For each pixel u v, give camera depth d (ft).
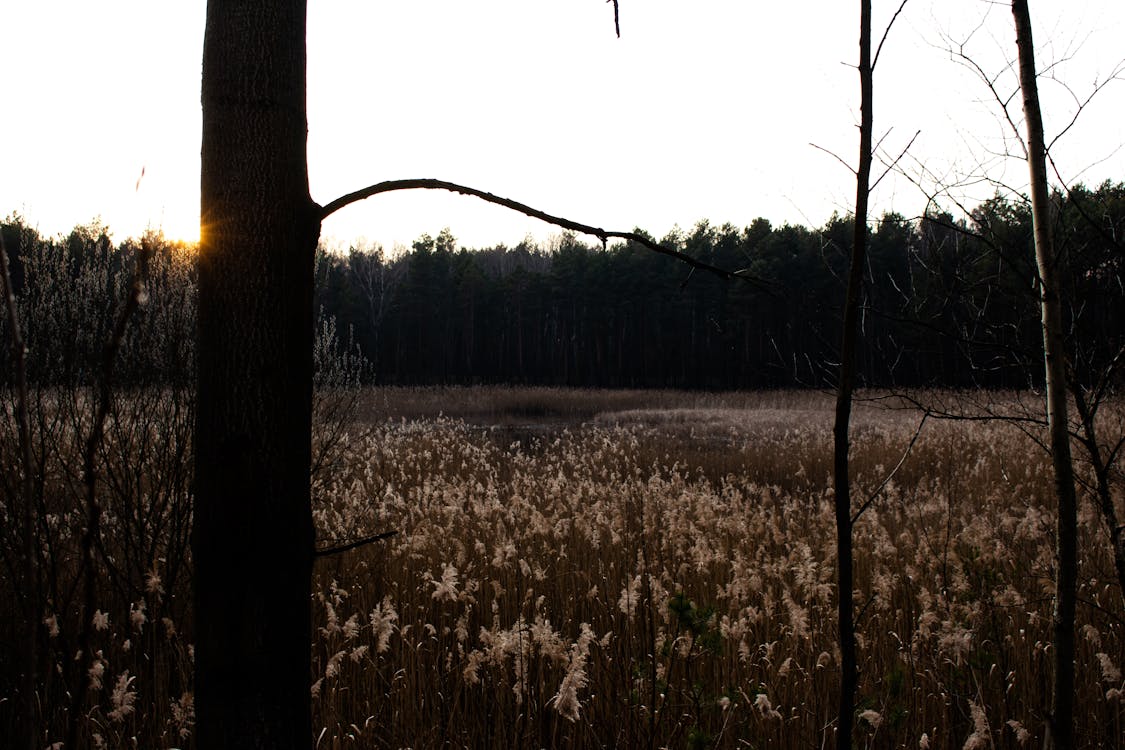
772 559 21.31
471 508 28.48
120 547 14.69
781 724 12.07
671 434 67.00
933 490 34.47
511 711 13.19
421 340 193.67
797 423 73.67
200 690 5.28
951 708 12.84
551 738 12.65
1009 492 32.50
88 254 14.87
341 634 15.55
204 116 5.55
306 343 5.66
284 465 5.40
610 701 12.75
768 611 15.19
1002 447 43.24
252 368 5.32
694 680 13.12
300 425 5.55
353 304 178.91
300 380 5.57
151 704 12.54
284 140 5.52
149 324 14.67
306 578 5.57
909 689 13.23
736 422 76.64
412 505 26.21
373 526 23.25
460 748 12.48
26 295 14.39
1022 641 14.46
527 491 30.50
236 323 5.33
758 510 26.05
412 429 59.16
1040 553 17.90
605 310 180.04
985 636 14.75
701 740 10.16
